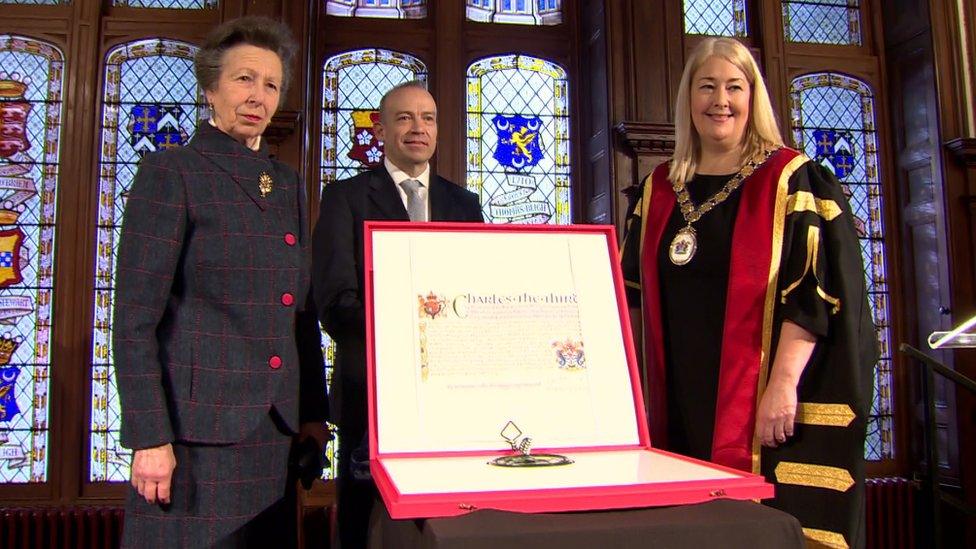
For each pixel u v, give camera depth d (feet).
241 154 4.88
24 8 11.98
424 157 6.58
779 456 4.91
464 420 3.80
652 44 12.42
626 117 12.17
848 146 13.70
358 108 12.70
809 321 4.81
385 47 12.88
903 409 13.21
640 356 5.94
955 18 12.98
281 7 11.89
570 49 13.42
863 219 13.57
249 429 4.56
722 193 5.40
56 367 11.40
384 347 3.86
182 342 4.54
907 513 12.51
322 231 6.13
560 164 13.12
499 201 12.81
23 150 11.80
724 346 5.06
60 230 11.62
